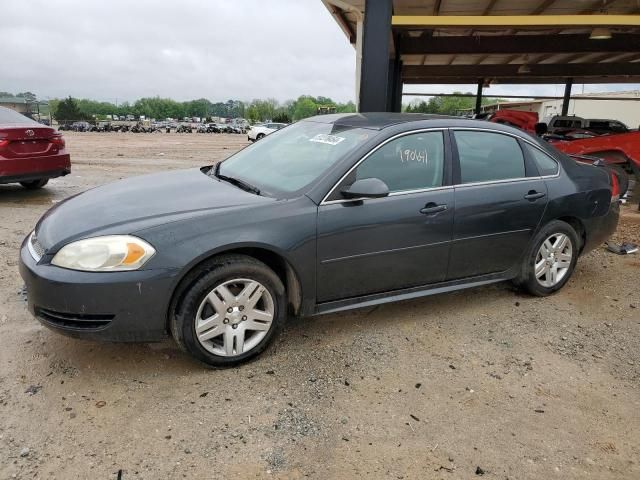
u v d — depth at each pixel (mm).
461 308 4254
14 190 8773
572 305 4398
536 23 8641
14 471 2320
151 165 14242
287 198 3340
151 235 2920
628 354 3592
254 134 36531
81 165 13602
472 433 2707
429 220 3676
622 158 10516
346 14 10141
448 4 11242
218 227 3039
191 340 3035
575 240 4559
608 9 11312
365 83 7191
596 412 2930
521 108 57656
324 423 2742
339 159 3500
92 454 2453
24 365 3164
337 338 3666
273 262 3406
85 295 2812
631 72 20938
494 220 3990
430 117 4078
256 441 2586
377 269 3576
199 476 2346
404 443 2609
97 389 2959
